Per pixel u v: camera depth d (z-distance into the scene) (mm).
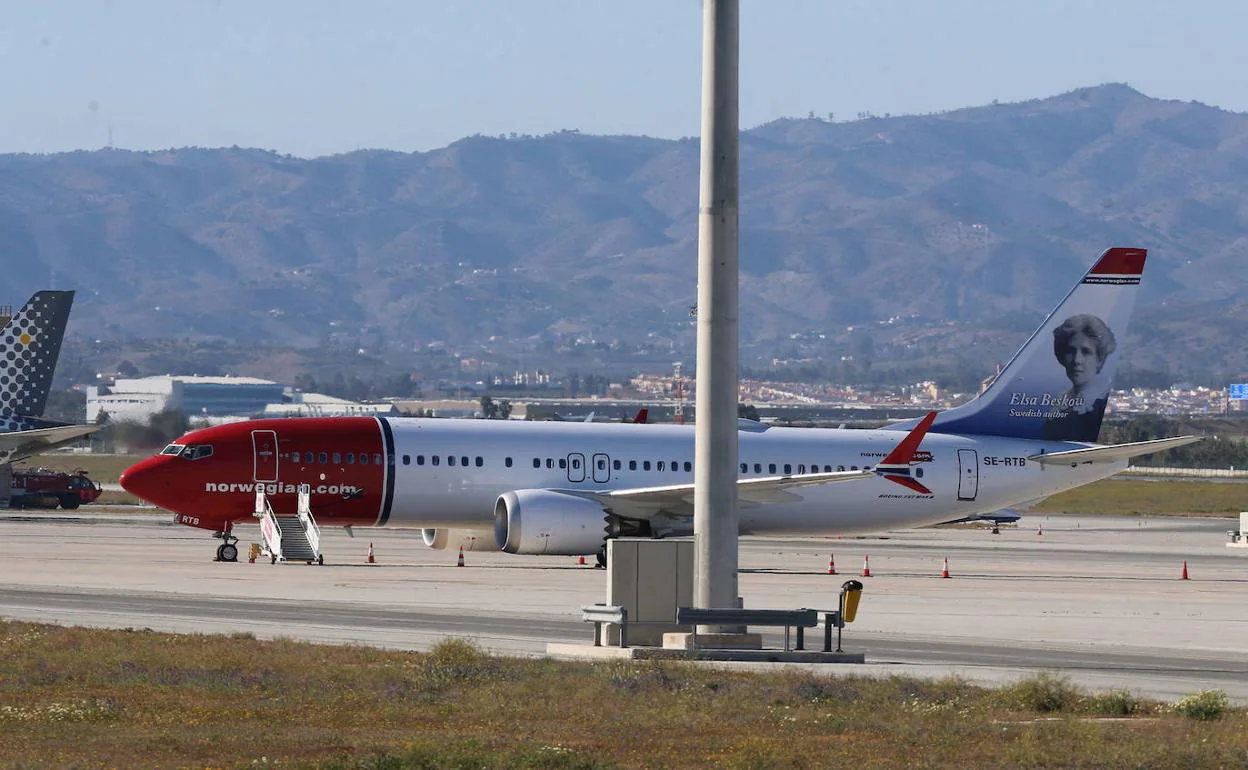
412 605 171000
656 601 134750
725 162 133625
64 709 95625
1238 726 97250
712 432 133750
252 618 155375
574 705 101688
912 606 183375
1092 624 166375
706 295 134250
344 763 79750
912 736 91688
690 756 85125
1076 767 83500
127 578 197250
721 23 133250
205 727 92062
